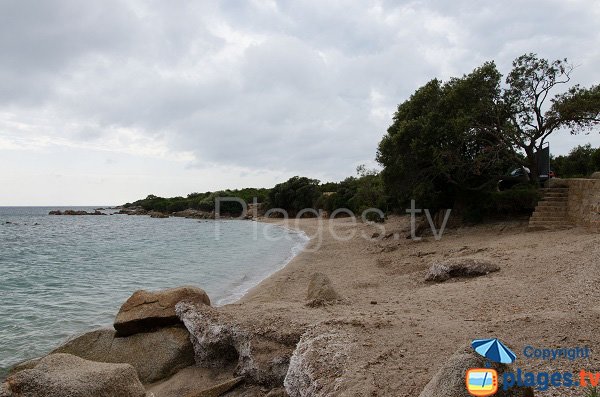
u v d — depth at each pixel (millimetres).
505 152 23766
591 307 8094
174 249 36438
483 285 11219
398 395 5309
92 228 74438
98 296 17500
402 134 24875
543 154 25188
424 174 26281
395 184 27281
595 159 35125
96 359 9758
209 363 9164
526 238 18172
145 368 9320
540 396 4789
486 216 25594
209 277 20828
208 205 114688
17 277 23156
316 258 25172
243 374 8086
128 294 17750
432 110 25266
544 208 20844
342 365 6336
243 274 21328
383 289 13586
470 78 23938
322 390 5875
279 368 7699
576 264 11758
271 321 8836
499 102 24594
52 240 48938
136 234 57656
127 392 6297
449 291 11016
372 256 23219
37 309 15375
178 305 10328
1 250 38062
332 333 7543
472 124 23562
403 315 8719
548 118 23422
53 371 6223
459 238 23031
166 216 124500
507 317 7938
